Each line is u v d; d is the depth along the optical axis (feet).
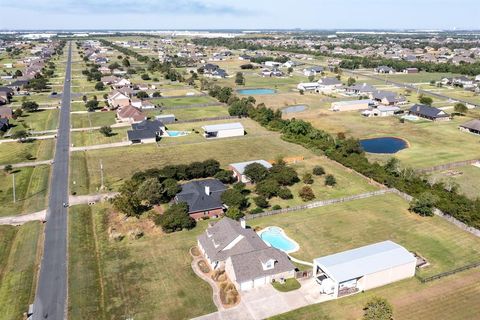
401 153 379.35
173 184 273.54
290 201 279.08
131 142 405.59
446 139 423.23
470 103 593.42
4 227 240.32
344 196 286.66
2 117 497.46
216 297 180.65
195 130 455.63
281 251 204.85
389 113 530.68
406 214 260.83
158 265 204.23
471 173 329.31
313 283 191.62
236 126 438.81
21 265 203.51
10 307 173.88
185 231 237.86
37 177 317.83
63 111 545.03
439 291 186.80
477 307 175.94
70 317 168.55
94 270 200.54
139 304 176.14
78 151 382.42
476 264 206.18
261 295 182.60
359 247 220.84
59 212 260.42
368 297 182.60
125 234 233.76
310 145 391.86
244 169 308.19
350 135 439.63
